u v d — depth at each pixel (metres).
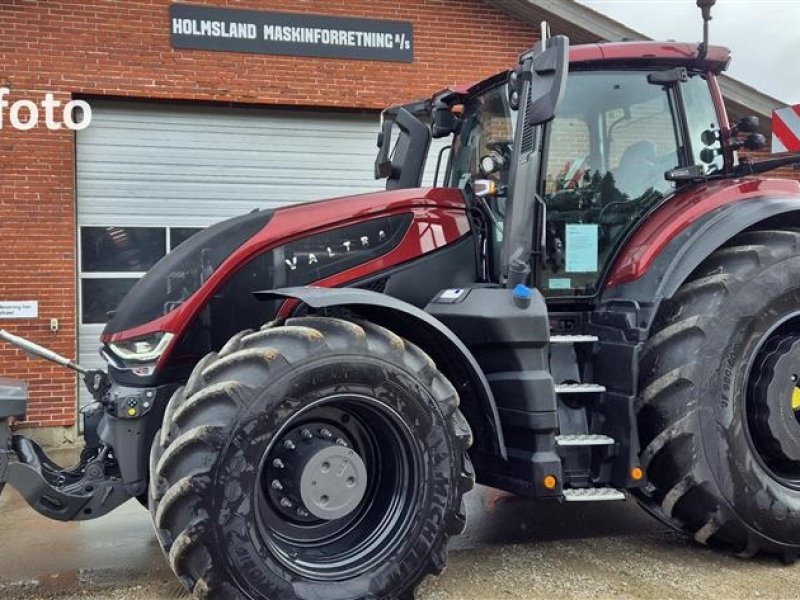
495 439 3.56
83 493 3.55
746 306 3.84
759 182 4.30
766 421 3.85
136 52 8.16
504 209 3.95
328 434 3.35
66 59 7.96
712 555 4.11
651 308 3.78
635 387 3.75
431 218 4.00
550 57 3.54
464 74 9.13
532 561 4.05
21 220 7.90
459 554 4.18
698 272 4.02
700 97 4.32
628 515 4.96
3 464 3.37
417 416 3.29
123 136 8.35
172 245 8.53
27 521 5.12
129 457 3.57
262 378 3.04
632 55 4.09
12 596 3.73
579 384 3.96
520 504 5.25
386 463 3.44
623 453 3.74
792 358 3.87
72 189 8.04
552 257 4.07
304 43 8.62
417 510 3.29
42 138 7.94
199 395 3.01
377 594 3.20
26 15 7.84
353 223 3.88
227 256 3.71
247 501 2.99
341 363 3.14
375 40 8.84
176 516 2.97
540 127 3.81
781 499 3.83
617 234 4.17
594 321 4.08
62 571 4.11
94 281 8.30
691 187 4.28
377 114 9.06
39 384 7.95
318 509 3.24
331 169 8.99
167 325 3.60
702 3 4.12
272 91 8.56
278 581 3.06
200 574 2.96
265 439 3.02
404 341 3.36
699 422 3.73
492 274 4.07
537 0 8.62
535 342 3.60
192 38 8.30
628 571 3.88
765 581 3.73
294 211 3.88
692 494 3.76
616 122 4.17
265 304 3.74
